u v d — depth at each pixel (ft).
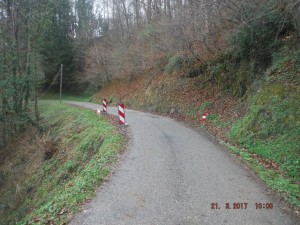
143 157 30.60
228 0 43.70
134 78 106.11
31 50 89.51
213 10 50.37
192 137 40.81
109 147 35.76
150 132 44.37
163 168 26.86
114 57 120.47
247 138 36.29
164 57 88.69
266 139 33.83
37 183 50.21
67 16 168.45
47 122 84.48
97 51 131.95
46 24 96.78
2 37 82.89
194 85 67.15
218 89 58.18
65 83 160.56
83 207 19.43
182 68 75.97
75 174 37.81
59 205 20.61
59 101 126.82
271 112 35.86
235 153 32.27
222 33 59.82
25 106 91.09
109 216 18.02
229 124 44.47
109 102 107.86
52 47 152.46
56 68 154.10
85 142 47.85
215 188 22.16
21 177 58.90
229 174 25.32
